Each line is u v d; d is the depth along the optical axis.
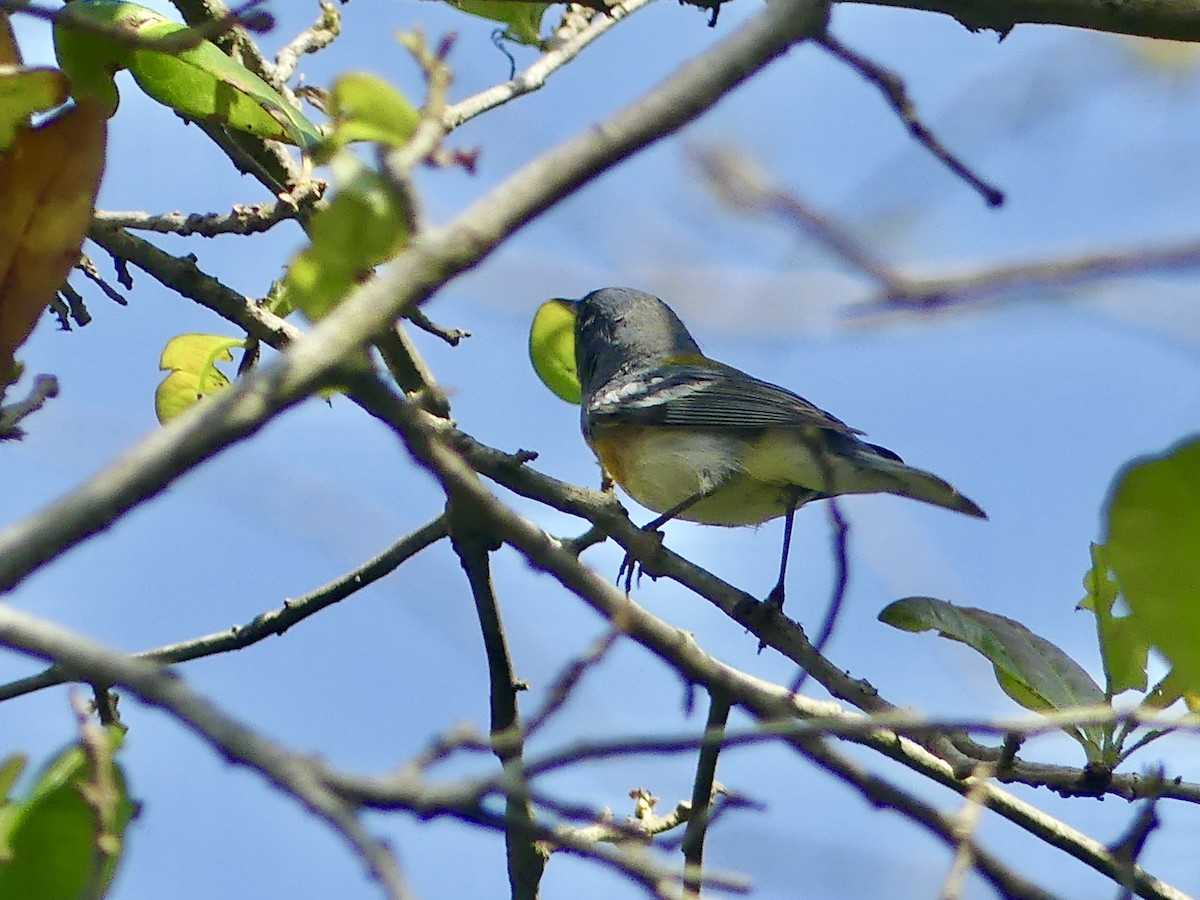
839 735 6.48
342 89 4.83
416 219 4.70
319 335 4.40
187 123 9.23
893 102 5.53
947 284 4.10
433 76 4.75
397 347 8.62
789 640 8.58
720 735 4.57
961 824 5.34
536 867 7.75
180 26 7.08
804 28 4.88
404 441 5.64
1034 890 5.54
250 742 3.83
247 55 8.92
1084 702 7.73
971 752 7.96
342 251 4.77
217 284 8.41
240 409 4.23
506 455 8.42
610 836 7.22
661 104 4.57
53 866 4.22
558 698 5.00
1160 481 4.17
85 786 4.19
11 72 5.21
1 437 5.96
